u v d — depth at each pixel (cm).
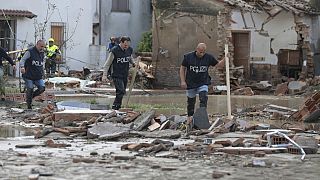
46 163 1714
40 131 2517
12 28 7719
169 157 1858
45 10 8000
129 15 9519
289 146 2000
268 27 6938
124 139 2386
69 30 8212
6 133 2603
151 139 2384
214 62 2870
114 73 3422
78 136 2467
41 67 3709
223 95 5866
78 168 1630
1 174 1530
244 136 2397
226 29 6625
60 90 5422
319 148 2103
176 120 2745
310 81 6281
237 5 6644
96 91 5606
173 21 6938
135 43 9550
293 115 3272
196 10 6781
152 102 4591
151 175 1537
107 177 1504
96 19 9325
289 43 7069
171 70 6925
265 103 4684
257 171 1616
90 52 8400
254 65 6862
